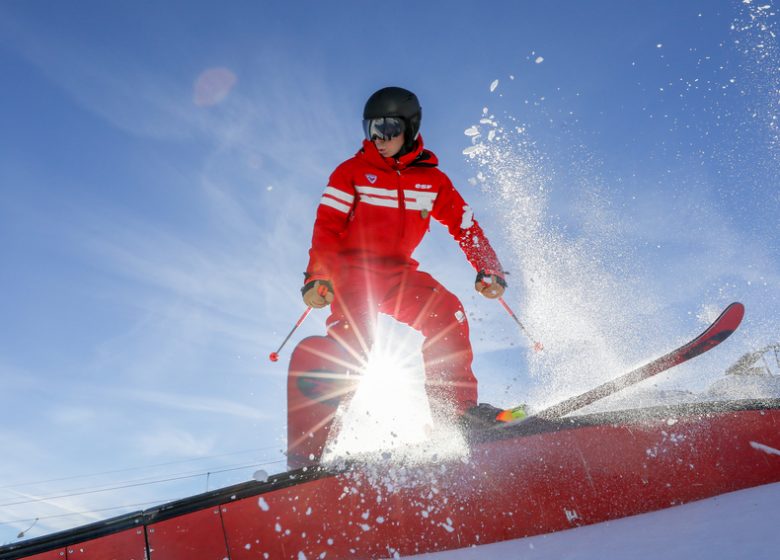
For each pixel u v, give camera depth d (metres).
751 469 2.05
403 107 2.76
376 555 2.01
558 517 1.99
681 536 1.53
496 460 2.08
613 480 2.03
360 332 2.68
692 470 2.04
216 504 2.11
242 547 2.05
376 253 2.79
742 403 2.18
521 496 2.03
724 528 1.50
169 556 2.05
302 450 2.44
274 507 2.09
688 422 2.12
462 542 1.99
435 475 2.08
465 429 2.48
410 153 2.83
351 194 2.79
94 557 2.06
